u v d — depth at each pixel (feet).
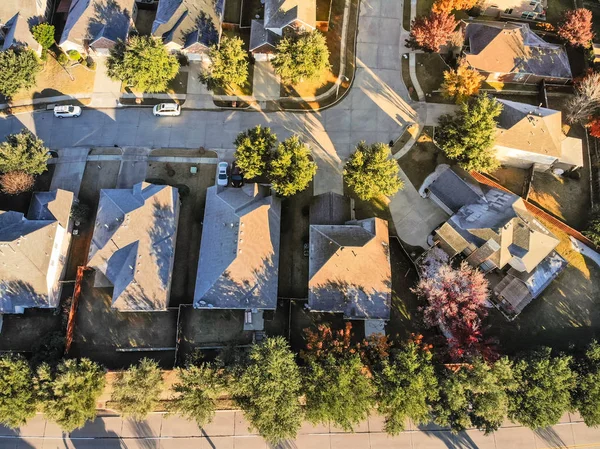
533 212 177.78
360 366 142.41
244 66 186.39
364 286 161.17
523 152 175.22
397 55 206.08
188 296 171.83
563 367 142.00
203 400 146.51
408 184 186.09
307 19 193.77
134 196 176.04
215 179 188.24
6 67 186.39
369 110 197.88
